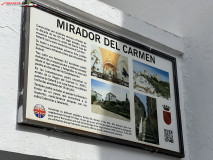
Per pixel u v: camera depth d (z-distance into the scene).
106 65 4.04
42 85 3.55
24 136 3.38
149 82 4.34
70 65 3.78
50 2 3.92
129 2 5.49
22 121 3.35
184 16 4.84
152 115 4.23
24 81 3.46
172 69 4.61
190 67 4.65
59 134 3.56
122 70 4.15
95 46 4.02
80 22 3.99
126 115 4.01
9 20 3.61
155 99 4.32
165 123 4.31
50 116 3.52
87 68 3.88
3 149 3.26
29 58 3.55
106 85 3.97
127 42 4.30
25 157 3.43
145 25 4.52
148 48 4.46
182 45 4.75
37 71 3.56
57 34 3.79
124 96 4.07
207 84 4.47
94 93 3.85
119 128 3.91
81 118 3.69
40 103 3.49
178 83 4.62
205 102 4.45
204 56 4.57
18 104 3.44
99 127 3.78
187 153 4.41
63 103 3.62
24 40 3.58
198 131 4.42
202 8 4.71
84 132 3.66
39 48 3.63
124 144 3.89
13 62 3.52
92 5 4.17
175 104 4.48
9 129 3.34
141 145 4.01
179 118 4.44
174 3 4.97
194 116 4.48
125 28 4.35
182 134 4.42
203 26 4.66
